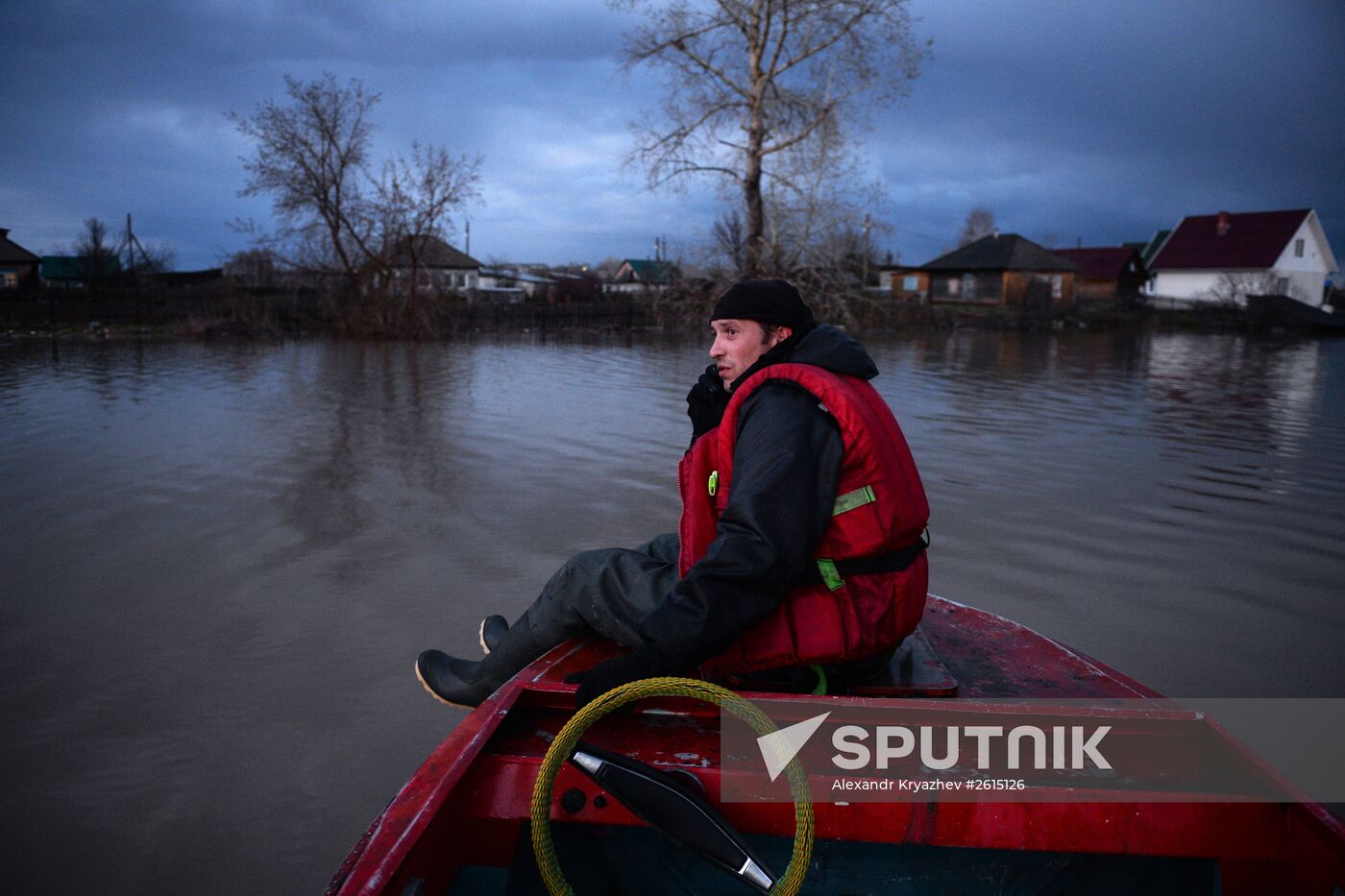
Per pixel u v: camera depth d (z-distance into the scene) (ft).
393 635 14.35
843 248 81.30
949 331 121.80
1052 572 18.20
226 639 14.11
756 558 5.90
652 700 6.57
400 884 4.75
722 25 78.13
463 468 26.89
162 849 8.93
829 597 6.32
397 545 19.06
